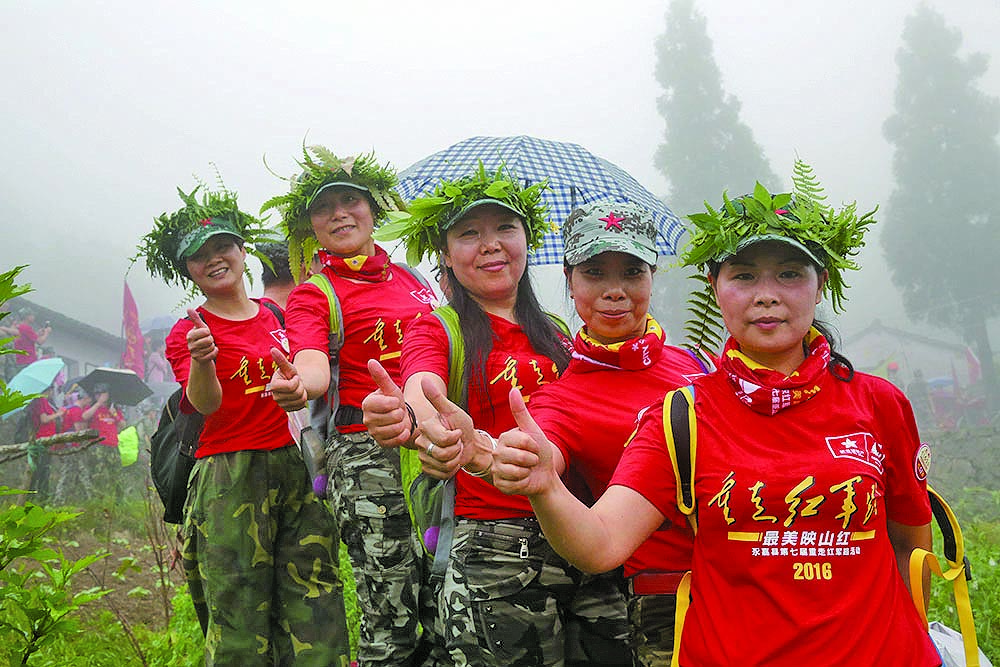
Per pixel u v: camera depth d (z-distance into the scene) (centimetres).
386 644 417
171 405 471
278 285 575
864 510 224
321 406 434
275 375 343
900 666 219
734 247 235
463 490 329
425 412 306
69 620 345
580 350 311
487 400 332
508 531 317
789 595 222
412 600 420
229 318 461
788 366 244
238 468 443
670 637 283
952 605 508
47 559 330
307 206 455
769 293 235
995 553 604
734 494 226
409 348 333
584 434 302
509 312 349
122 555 888
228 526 439
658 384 312
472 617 317
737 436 232
